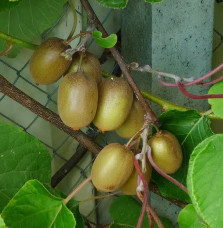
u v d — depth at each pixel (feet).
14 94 2.17
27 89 2.91
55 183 3.02
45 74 2.00
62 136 3.07
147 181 2.00
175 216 3.17
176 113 2.09
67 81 1.85
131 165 1.86
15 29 2.64
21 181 2.08
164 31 2.76
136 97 1.98
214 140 1.74
